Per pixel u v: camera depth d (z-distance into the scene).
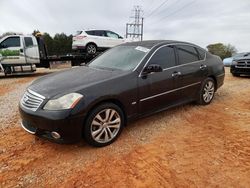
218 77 5.86
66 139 3.29
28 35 12.71
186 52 5.14
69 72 4.37
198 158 3.32
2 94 7.71
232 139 3.89
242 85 8.38
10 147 3.72
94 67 4.60
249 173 2.95
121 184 2.78
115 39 15.75
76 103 3.26
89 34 14.77
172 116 4.97
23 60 12.60
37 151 3.59
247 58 9.76
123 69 4.18
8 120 4.93
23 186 2.79
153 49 4.48
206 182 2.79
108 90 3.58
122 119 3.87
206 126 4.45
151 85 4.19
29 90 3.72
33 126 3.44
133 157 3.37
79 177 2.94
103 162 3.25
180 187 2.71
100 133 3.60
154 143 3.79
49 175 2.99
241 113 5.18
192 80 5.11
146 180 2.84
